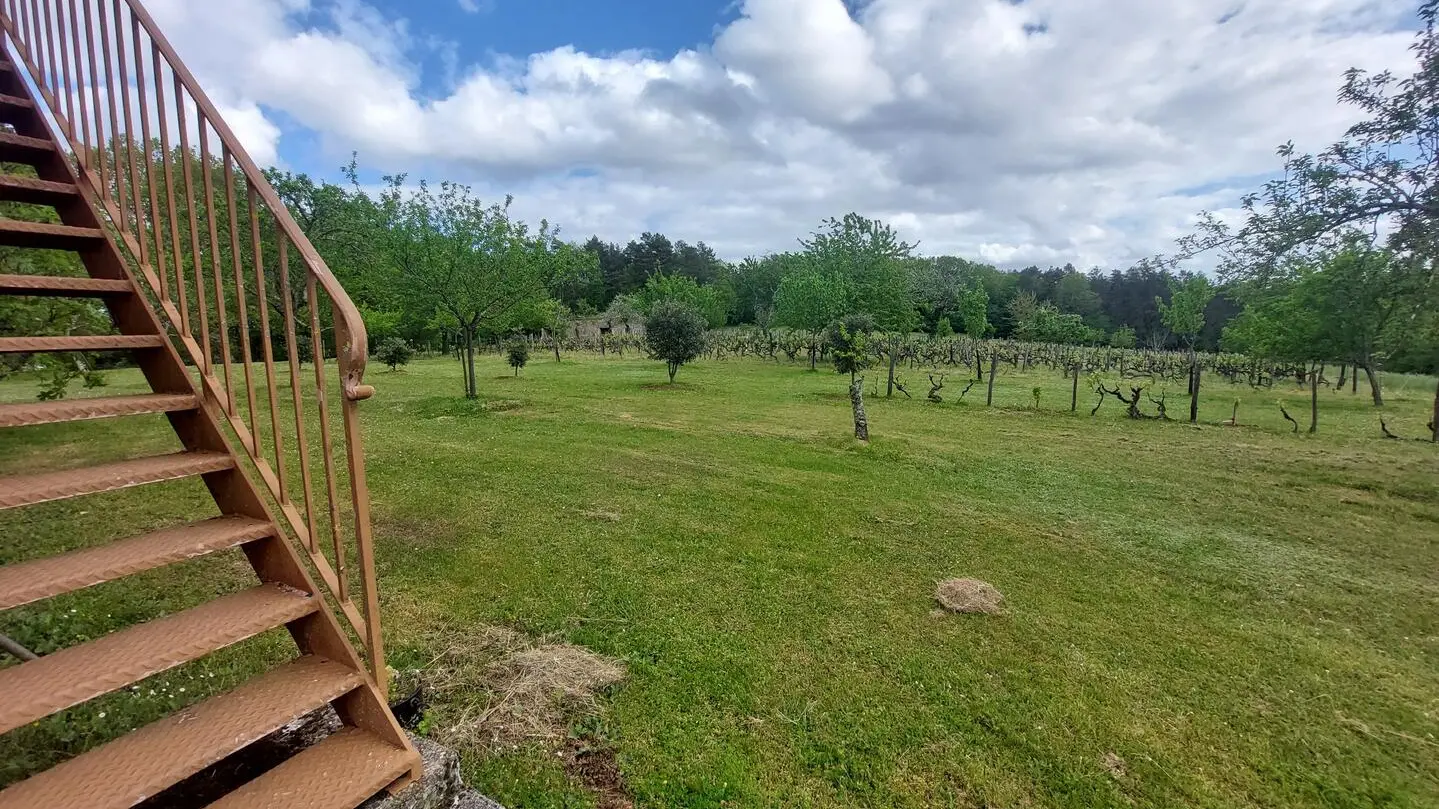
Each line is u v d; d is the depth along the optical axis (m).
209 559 4.32
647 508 5.94
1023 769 2.65
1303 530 5.67
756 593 4.20
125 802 1.34
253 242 1.84
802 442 9.19
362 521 1.71
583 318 42.94
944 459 8.23
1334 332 13.39
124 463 1.74
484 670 3.17
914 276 45.44
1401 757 2.78
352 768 1.68
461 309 13.12
